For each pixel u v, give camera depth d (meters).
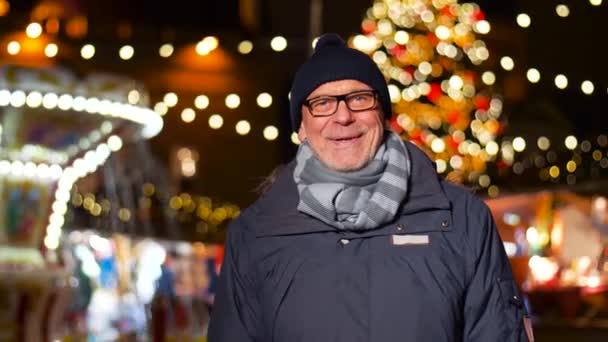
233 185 35.88
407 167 4.05
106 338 18.09
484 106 23.56
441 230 3.99
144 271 20.89
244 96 35.53
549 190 16.98
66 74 10.96
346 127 4.07
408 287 3.89
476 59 23.69
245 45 22.27
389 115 4.25
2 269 11.87
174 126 35.25
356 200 3.98
